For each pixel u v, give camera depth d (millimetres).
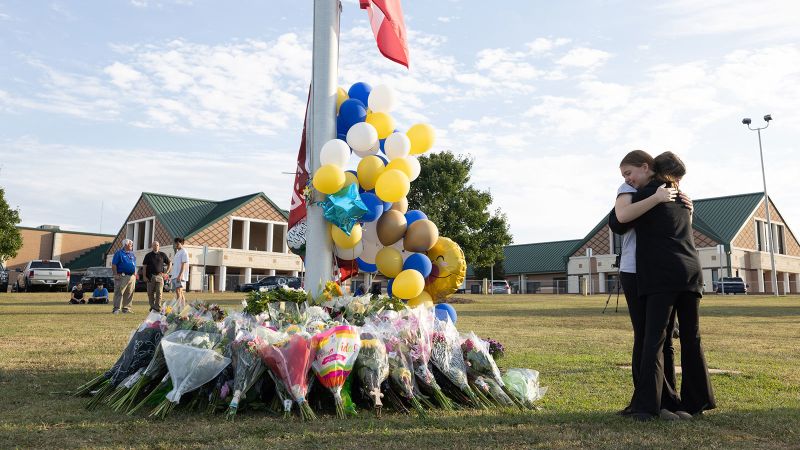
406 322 4723
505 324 13609
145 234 50125
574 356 7828
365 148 5641
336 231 5582
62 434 3615
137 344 4695
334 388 4223
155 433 3662
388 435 3699
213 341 4336
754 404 4816
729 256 51406
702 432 3855
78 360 6523
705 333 11672
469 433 3779
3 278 35031
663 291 4230
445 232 32844
